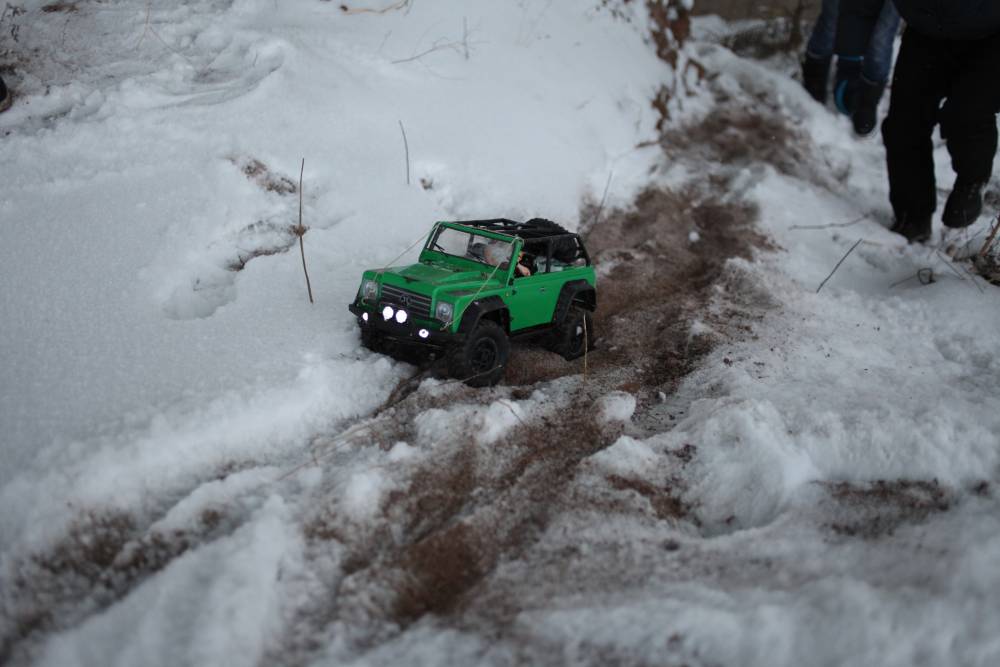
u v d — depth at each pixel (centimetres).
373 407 532
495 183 852
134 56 829
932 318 735
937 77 822
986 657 318
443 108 899
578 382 587
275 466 457
